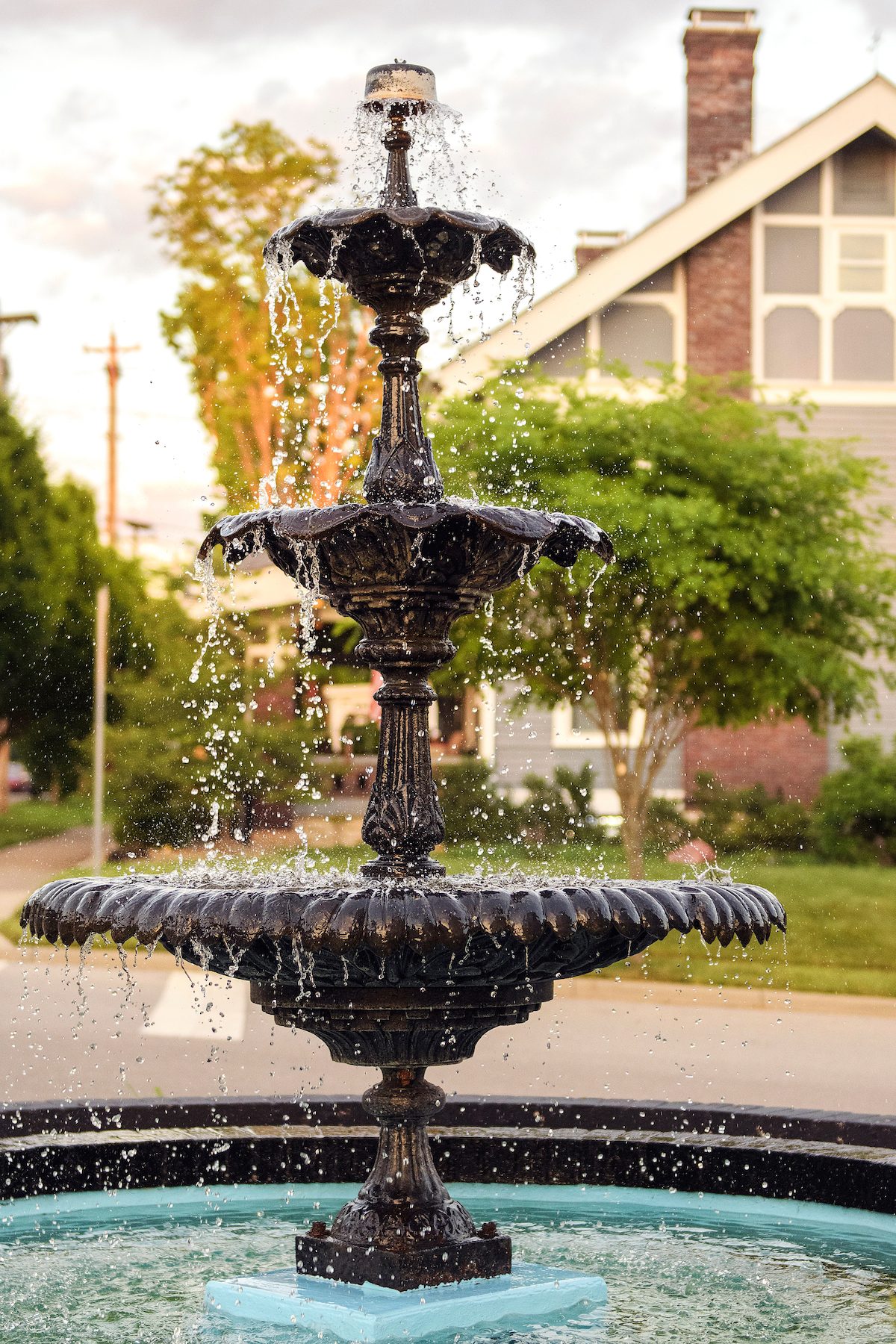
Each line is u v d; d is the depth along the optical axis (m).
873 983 14.84
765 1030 12.80
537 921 4.50
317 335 20.25
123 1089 9.83
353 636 23.33
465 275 5.32
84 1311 4.93
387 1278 4.84
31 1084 9.96
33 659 34.81
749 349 26.45
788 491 19.02
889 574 19.92
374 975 4.68
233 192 24.08
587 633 19.00
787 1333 4.70
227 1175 6.74
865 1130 6.60
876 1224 6.11
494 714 24.67
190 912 4.57
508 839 23.11
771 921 4.98
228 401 23.09
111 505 48.47
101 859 20.95
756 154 25.95
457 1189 6.71
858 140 26.64
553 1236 5.92
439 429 18.77
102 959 16.73
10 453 34.94
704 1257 5.62
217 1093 9.73
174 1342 4.61
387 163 5.42
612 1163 6.69
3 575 34.66
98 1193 6.58
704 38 28.06
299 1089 9.89
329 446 19.86
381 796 5.27
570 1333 4.69
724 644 19.19
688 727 19.70
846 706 20.61
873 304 26.69
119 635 34.81
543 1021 13.31
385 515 4.84
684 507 17.89
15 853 31.12
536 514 5.05
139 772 23.95
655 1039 12.30
